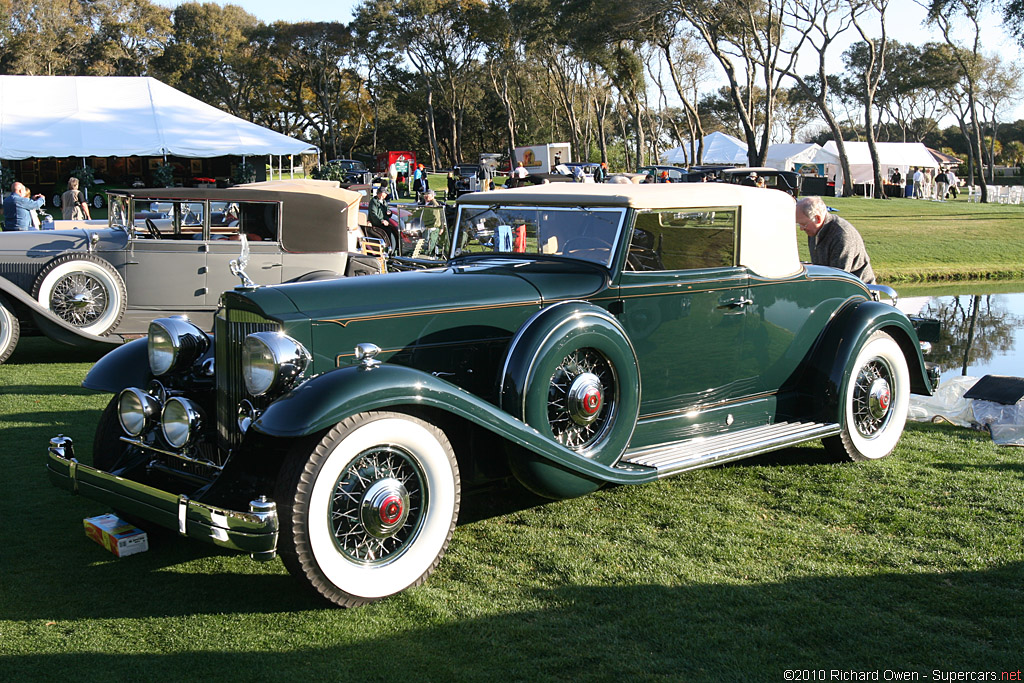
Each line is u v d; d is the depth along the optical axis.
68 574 3.55
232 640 2.97
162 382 3.97
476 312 3.88
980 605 3.21
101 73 69.44
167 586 3.44
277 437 3.24
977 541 3.86
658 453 4.25
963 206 36.62
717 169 34.78
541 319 3.78
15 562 3.67
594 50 49.72
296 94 80.50
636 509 4.33
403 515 3.27
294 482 3.03
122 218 8.55
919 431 6.01
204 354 3.94
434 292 3.84
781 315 4.79
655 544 3.84
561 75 70.06
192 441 3.66
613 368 3.97
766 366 4.80
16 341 8.00
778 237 4.72
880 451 5.21
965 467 5.04
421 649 2.90
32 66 63.88
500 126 80.56
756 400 4.84
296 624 3.09
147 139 24.05
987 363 9.26
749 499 4.48
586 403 3.88
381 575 3.26
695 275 4.35
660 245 4.25
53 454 3.66
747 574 3.51
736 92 42.03
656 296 4.24
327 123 79.62
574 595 3.31
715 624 3.06
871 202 37.56
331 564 3.12
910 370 5.42
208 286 8.59
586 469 3.74
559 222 4.33
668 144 95.94
